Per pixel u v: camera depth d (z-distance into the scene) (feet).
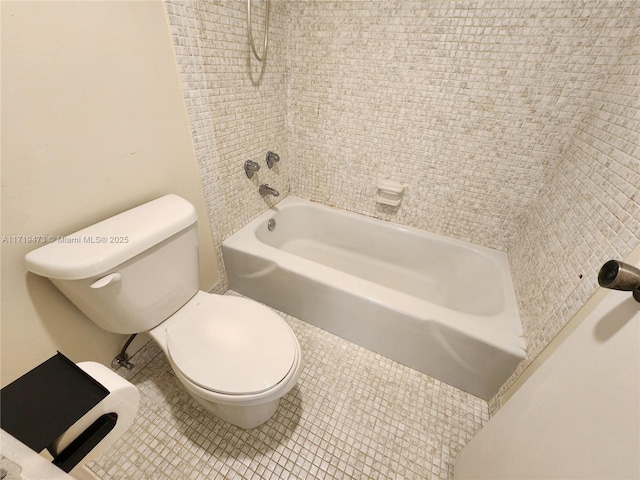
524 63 3.67
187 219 3.16
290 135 5.78
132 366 3.77
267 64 4.58
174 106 3.36
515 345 3.38
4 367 2.55
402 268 5.94
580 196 3.18
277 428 3.61
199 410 3.74
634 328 1.40
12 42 2.00
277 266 4.56
